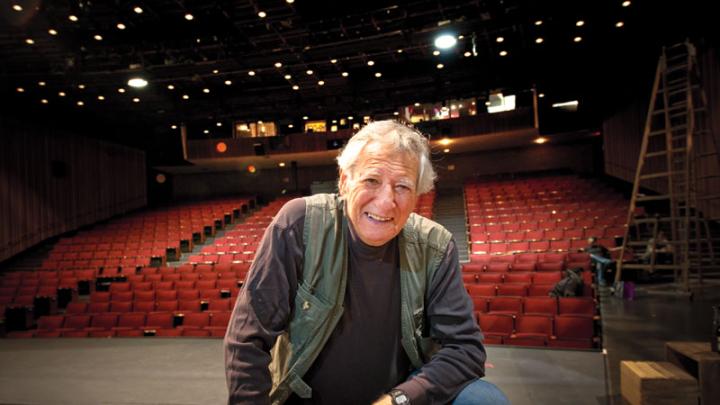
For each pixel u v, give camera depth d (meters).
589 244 8.58
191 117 14.18
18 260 11.91
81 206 14.23
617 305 6.41
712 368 2.41
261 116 14.74
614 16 8.48
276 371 0.88
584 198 12.37
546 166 16.94
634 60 10.93
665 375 2.68
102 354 4.84
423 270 0.90
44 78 9.86
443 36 8.53
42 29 8.07
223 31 8.74
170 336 5.79
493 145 16.67
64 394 3.54
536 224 10.75
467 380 0.82
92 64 9.66
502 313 5.09
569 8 8.19
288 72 10.98
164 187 18.94
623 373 3.06
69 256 11.63
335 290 0.84
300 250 0.85
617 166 13.67
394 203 0.79
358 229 0.81
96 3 7.55
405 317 0.88
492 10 8.27
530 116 14.13
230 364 0.77
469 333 0.87
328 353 0.86
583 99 13.65
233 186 19.41
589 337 4.50
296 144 16.06
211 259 10.66
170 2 7.80
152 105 13.01
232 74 11.05
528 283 6.54
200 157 16.59
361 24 8.94
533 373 3.71
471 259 8.90
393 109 14.72
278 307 0.81
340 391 0.86
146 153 17.61
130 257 11.33
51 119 12.77
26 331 6.77
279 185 19.16
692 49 6.77
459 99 14.16
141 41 8.94
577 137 15.81
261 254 0.84
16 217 11.98
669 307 6.06
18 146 12.20
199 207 16.16
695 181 6.78
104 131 14.58
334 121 15.80
